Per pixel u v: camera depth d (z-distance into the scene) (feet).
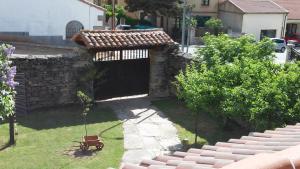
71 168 40.34
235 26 154.40
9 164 40.78
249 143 16.16
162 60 66.28
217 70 44.24
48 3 110.42
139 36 63.82
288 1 167.94
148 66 66.69
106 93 64.13
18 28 110.01
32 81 57.31
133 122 54.75
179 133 51.08
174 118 56.80
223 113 41.63
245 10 150.20
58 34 112.68
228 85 42.70
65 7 111.65
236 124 53.01
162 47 65.51
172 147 46.60
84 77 60.54
